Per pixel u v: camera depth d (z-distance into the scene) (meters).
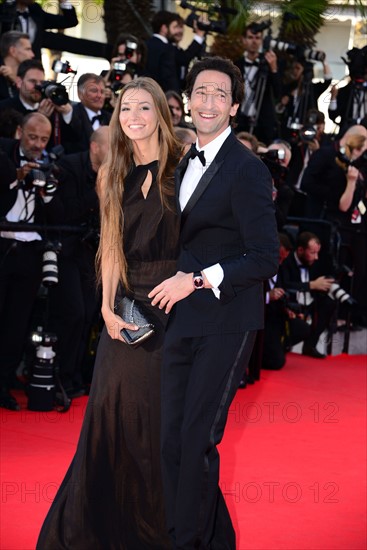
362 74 11.43
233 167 4.07
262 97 10.85
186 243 4.20
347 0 8.61
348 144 10.62
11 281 7.57
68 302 7.79
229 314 4.07
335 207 11.02
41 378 7.51
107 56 11.15
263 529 5.12
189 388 4.10
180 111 9.03
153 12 11.68
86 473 4.42
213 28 10.17
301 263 10.52
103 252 4.48
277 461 6.48
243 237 4.05
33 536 4.86
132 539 4.49
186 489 4.02
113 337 4.40
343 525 5.24
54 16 9.80
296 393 8.81
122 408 4.45
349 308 10.86
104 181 4.47
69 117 8.48
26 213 7.47
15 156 7.37
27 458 6.22
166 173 4.36
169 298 4.04
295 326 10.25
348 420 7.84
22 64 8.24
